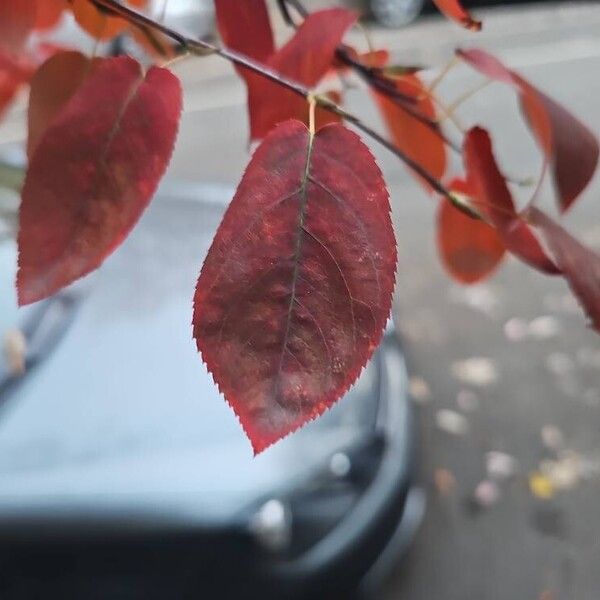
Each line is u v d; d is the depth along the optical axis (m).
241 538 0.94
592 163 0.29
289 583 0.97
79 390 1.01
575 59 3.81
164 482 0.94
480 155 0.29
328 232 0.23
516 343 1.90
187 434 0.98
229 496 0.94
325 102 0.27
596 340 1.91
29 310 1.07
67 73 0.28
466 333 1.95
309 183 0.23
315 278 0.23
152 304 1.12
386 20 3.69
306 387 0.23
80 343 1.06
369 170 0.23
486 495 1.47
